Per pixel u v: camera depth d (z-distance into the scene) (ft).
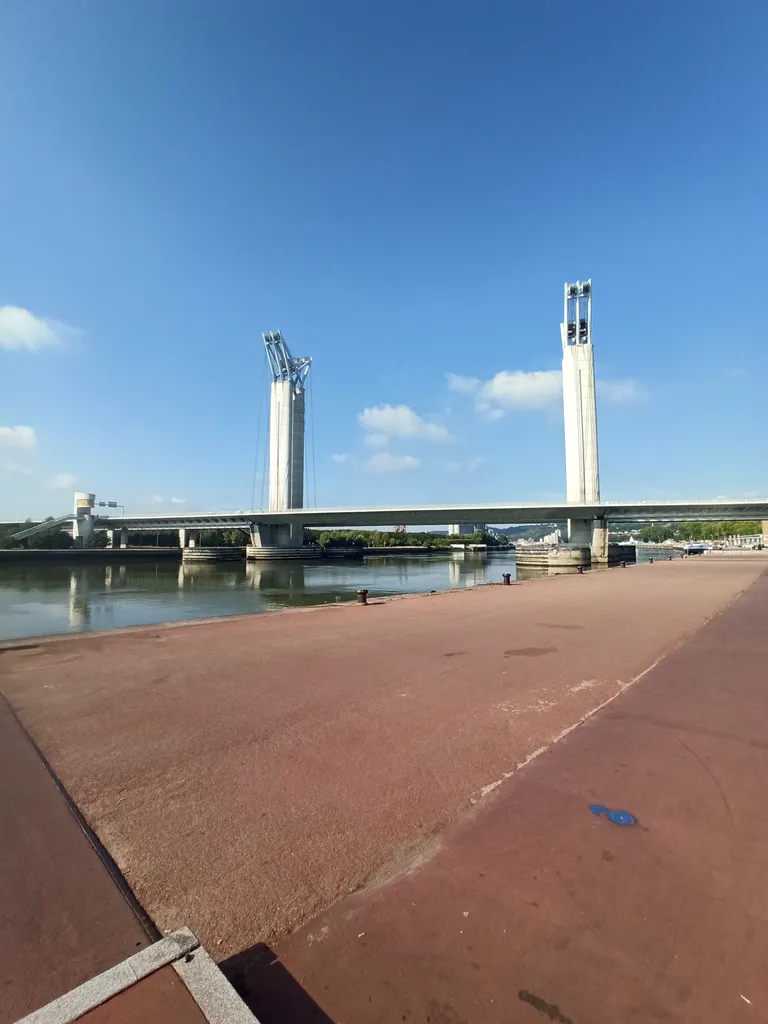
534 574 262.26
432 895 10.15
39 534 437.58
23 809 13.74
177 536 576.20
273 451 409.08
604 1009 7.59
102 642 37.73
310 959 8.75
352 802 13.97
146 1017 7.29
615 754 16.60
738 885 10.17
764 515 306.55
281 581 232.12
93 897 10.32
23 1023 7.14
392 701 22.97
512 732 18.88
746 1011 7.48
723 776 14.92
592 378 329.31
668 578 97.50
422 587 193.67
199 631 42.45
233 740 18.58
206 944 9.14
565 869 10.77
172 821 13.19
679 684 24.73
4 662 31.45
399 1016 7.64
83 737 18.99
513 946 8.82
